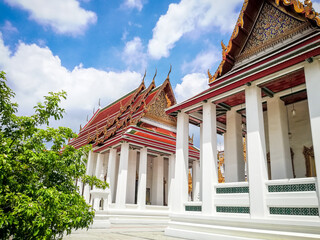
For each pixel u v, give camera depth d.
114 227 13.91
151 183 23.89
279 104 10.33
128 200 20.30
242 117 12.66
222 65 11.04
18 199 3.92
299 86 9.83
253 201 8.16
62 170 5.17
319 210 6.83
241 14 10.56
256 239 7.70
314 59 7.66
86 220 5.16
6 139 4.75
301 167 10.52
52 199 4.18
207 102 10.76
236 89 9.66
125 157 18.00
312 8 8.33
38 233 4.09
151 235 10.68
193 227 9.71
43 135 5.16
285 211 7.53
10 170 4.10
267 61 9.38
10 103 5.15
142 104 22.00
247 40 10.94
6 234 4.21
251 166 8.47
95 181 6.04
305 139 10.60
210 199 9.53
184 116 11.90
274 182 7.90
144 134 19.36
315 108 7.35
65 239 8.88
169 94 21.78
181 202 10.77
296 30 9.48
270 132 10.26
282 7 9.73
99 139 21.67
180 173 11.19
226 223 8.77
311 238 6.64
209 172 9.85
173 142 20.91
